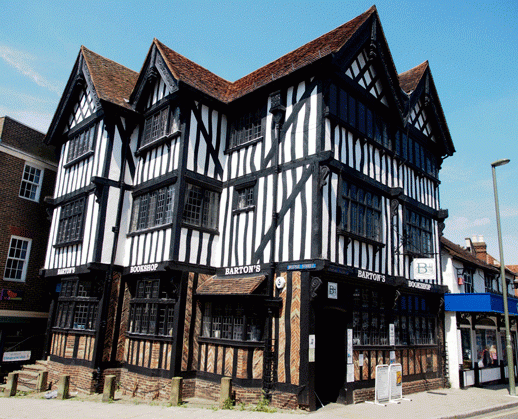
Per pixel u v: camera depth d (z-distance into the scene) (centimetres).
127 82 1374
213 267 1072
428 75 1344
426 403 956
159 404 907
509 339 1185
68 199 1282
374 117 1097
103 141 1179
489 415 878
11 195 1412
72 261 1194
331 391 949
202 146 1093
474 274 1539
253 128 1100
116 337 1095
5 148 1404
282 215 959
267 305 911
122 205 1162
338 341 957
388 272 1051
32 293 1438
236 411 822
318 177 905
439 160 1426
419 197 1270
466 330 1373
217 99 1125
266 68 1250
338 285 934
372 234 1023
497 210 1264
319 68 951
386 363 1045
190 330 991
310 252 878
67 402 945
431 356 1239
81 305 1175
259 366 912
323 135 923
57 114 1409
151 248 1059
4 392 1066
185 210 1032
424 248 1255
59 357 1182
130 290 1139
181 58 1235
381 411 845
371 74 1098
